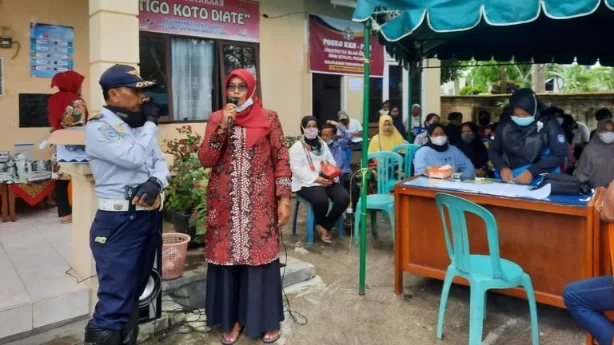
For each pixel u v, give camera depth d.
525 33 6.30
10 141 5.07
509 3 3.19
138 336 2.86
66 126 4.11
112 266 2.36
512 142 3.87
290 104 7.72
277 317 2.90
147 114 2.51
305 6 7.78
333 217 4.90
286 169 2.85
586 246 2.72
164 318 3.01
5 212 4.50
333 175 4.81
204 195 4.04
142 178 2.44
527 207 2.96
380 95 9.13
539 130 3.78
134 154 2.30
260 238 2.76
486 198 3.12
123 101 2.38
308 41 7.87
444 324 3.16
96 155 2.31
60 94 4.38
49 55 5.24
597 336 2.33
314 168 4.89
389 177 5.36
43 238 3.98
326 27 8.08
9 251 3.64
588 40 6.80
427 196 3.39
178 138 6.45
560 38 6.63
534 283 3.05
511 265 2.88
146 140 2.40
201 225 3.91
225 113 2.59
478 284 2.68
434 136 4.64
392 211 4.81
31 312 2.77
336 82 8.46
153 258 2.62
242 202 2.74
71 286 3.00
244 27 7.03
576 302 2.36
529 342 2.93
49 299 2.83
